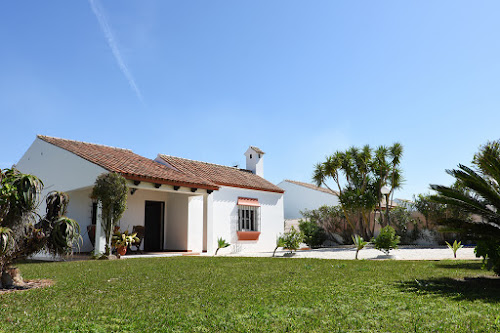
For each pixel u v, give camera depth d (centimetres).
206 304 586
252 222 2253
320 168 2691
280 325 465
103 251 1333
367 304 573
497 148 953
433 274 916
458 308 540
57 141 1758
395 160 2648
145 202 1805
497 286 745
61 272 948
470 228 862
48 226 797
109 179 1332
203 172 2098
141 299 624
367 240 2667
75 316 511
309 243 2636
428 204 2525
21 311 539
